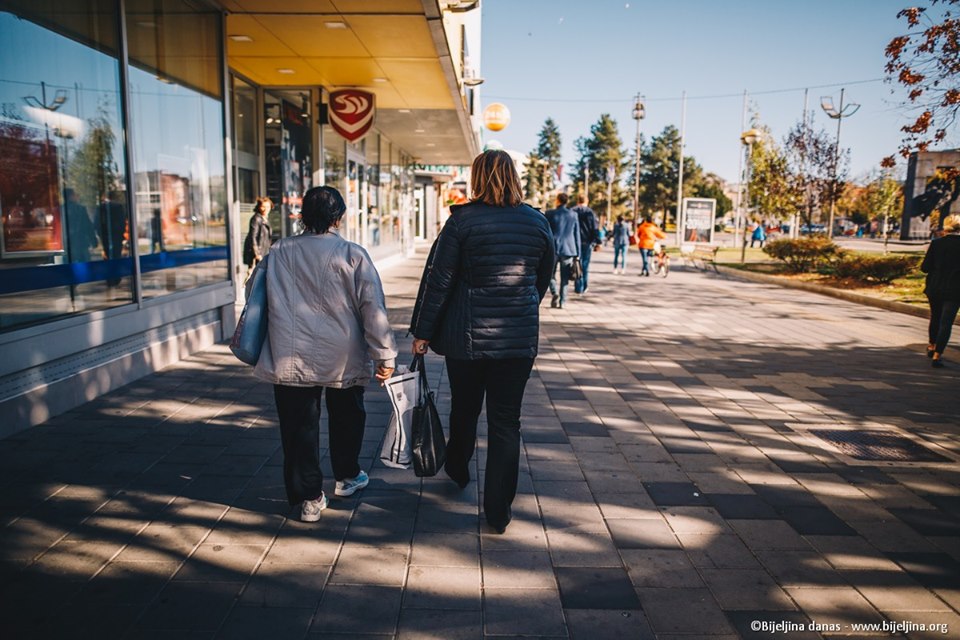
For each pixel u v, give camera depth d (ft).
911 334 34.24
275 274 11.01
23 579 9.77
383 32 30.04
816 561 10.84
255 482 13.41
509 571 10.30
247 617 8.99
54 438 15.60
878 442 16.80
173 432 16.15
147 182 22.26
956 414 19.38
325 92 43.86
